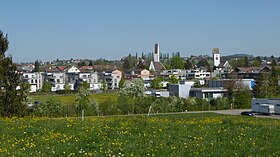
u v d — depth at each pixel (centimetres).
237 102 7488
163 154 1321
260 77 9281
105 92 11838
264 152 1365
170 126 1931
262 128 1933
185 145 1457
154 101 6656
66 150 1367
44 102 5553
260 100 6619
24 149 1391
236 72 14525
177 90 9088
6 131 1788
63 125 1980
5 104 3209
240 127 1966
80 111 5659
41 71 16825
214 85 9925
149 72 18512
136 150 1361
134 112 6225
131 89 7888
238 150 1389
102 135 1648
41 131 1783
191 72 17250
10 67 3275
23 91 3372
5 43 3297
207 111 6825
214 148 1418
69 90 11244
